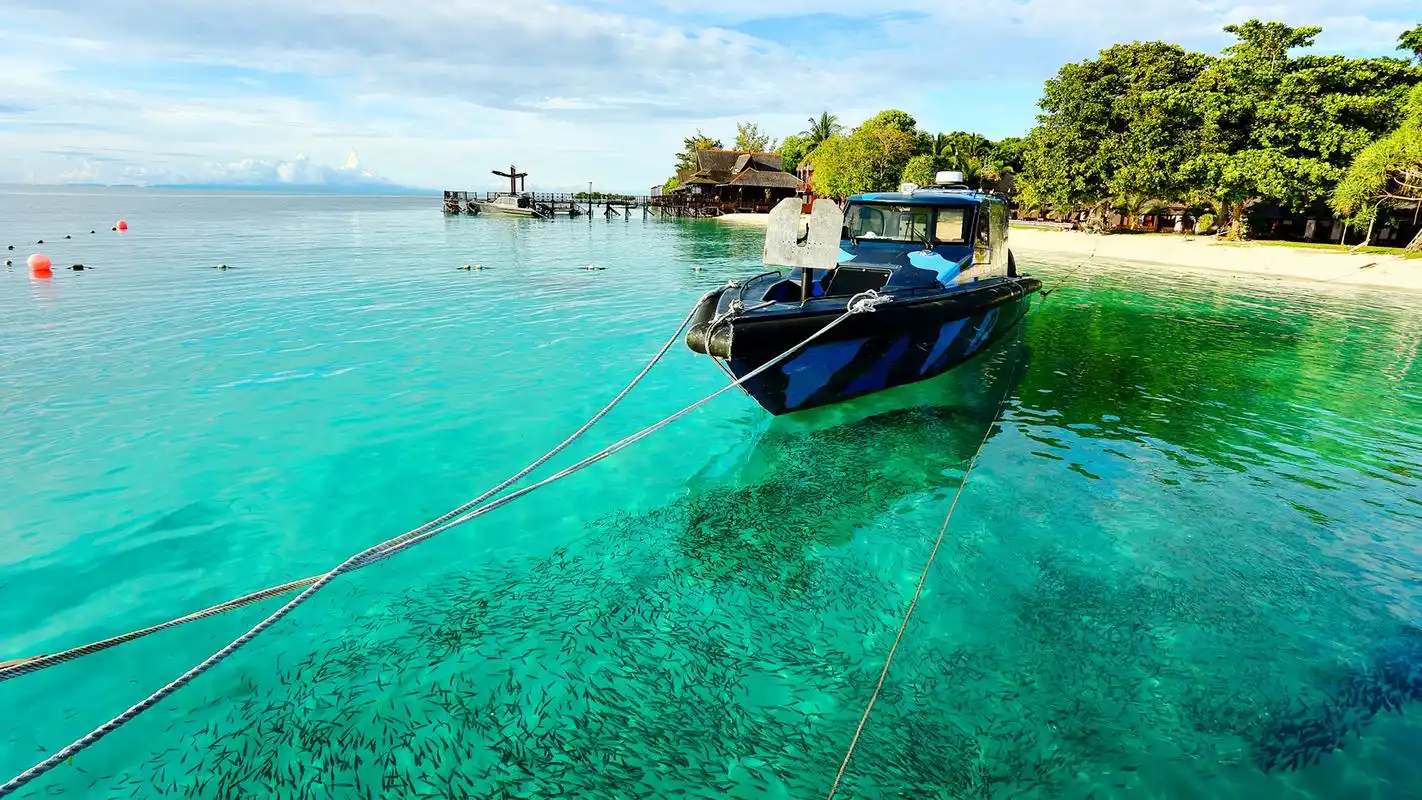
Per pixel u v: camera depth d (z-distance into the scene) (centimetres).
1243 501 618
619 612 450
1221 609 462
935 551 528
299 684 383
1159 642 429
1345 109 2942
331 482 619
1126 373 1030
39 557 495
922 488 636
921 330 800
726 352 648
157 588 465
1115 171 3694
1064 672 402
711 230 4681
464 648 414
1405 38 2967
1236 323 1445
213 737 346
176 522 546
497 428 750
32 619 430
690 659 407
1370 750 350
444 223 5156
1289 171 2986
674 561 512
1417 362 1122
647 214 6800
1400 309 1669
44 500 572
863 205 972
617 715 364
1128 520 580
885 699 379
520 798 314
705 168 7312
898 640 427
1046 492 630
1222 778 333
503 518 569
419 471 645
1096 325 1401
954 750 346
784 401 756
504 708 367
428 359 1001
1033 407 864
